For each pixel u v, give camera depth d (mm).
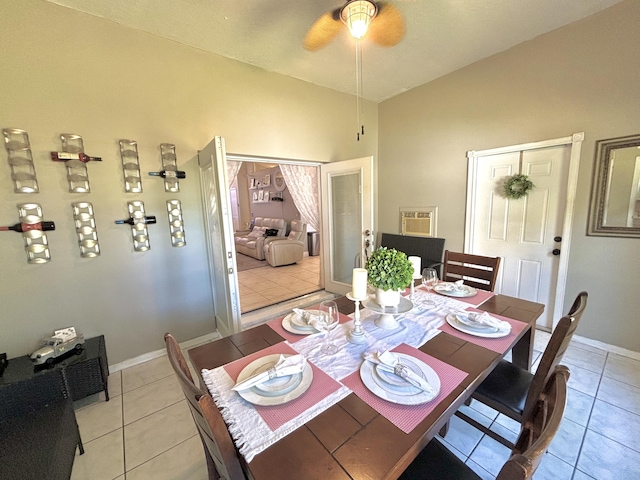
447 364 1088
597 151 2242
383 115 3895
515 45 2580
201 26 2146
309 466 688
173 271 2525
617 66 2102
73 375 1783
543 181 2598
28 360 1789
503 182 2855
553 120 2449
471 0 1948
